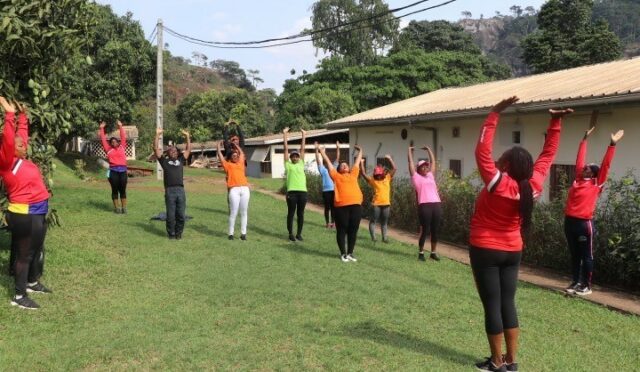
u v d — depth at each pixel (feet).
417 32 189.26
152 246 30.09
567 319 20.63
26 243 18.53
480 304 21.62
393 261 29.76
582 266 25.21
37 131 24.04
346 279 24.54
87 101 82.89
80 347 15.33
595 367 15.72
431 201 30.81
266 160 109.70
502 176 14.15
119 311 18.80
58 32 23.52
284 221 42.47
